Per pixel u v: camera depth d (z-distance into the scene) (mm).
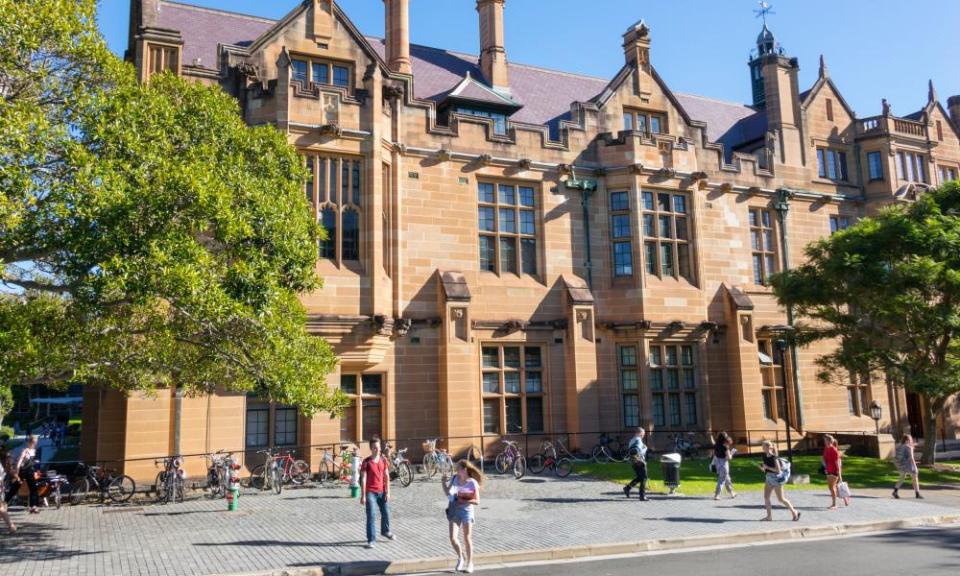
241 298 11789
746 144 31484
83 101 11789
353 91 21938
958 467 23734
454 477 11391
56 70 12070
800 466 23016
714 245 27422
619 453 23312
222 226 11570
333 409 13656
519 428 23375
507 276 23938
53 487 15969
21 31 10836
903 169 31969
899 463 18453
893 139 31609
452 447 21422
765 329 27922
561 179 24953
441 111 25297
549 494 17312
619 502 16406
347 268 20234
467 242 23203
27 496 16562
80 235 10352
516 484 18750
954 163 33750
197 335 13438
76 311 11703
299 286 13938
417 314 22094
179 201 11391
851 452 26156
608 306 24828
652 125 27422
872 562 11414
